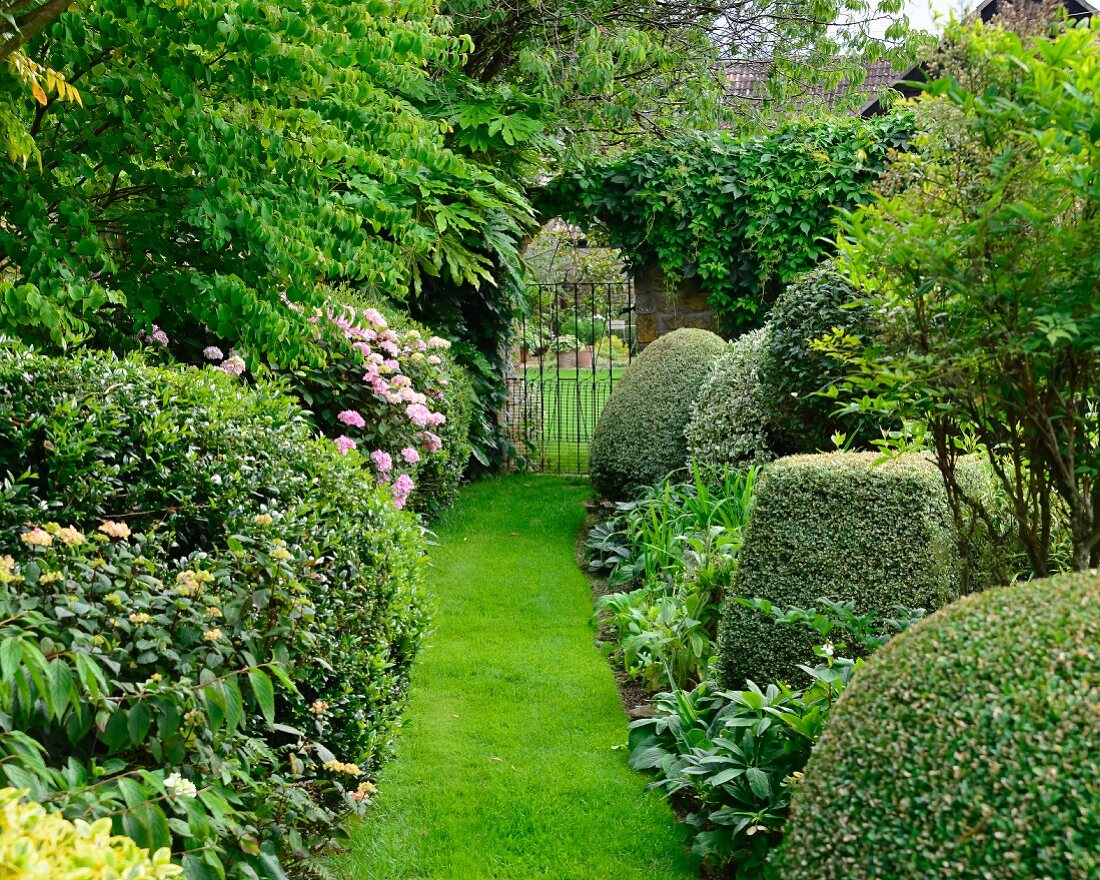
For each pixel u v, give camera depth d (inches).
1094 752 63.4
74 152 152.9
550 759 145.3
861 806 72.6
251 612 100.7
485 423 354.0
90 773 83.5
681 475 279.6
